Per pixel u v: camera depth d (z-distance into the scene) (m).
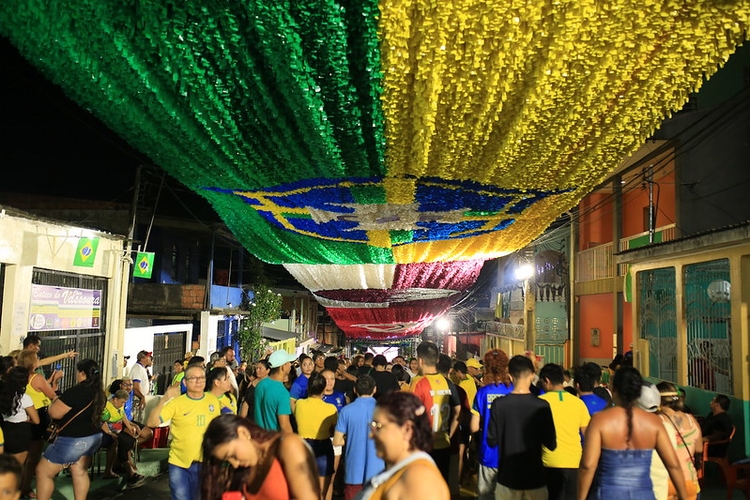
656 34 3.05
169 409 4.93
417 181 5.18
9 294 8.57
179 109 3.55
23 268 8.83
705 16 2.91
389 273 10.72
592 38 3.08
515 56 3.19
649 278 10.45
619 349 15.45
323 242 8.11
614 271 15.84
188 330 17.20
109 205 16.30
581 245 18.38
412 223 6.85
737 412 7.27
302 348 29.89
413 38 3.06
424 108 3.59
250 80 3.27
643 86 3.44
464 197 5.69
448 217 6.52
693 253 8.60
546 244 19.56
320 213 6.40
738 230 7.35
